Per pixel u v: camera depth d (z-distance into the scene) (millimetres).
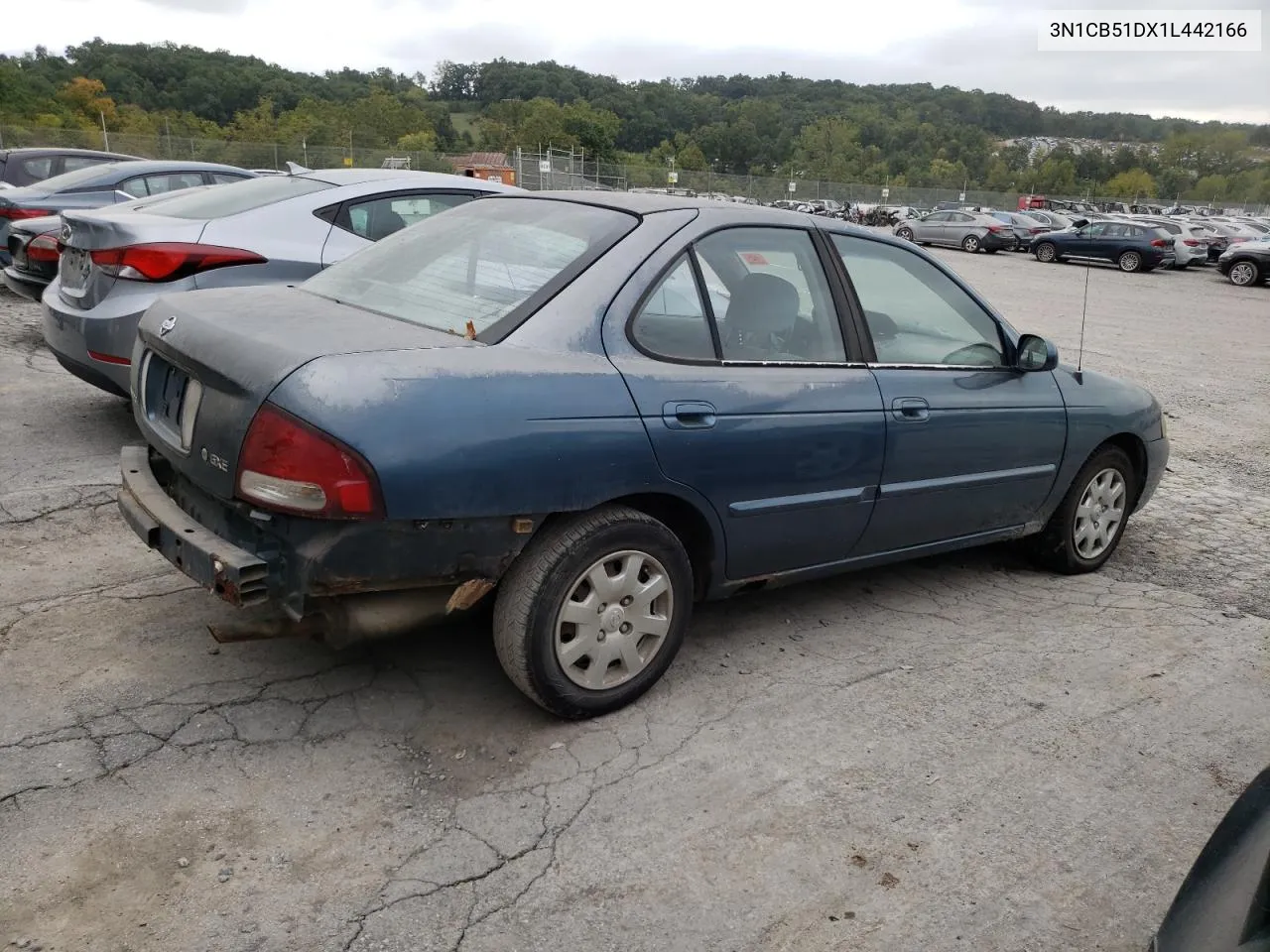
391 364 2844
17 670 3387
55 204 9500
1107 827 3029
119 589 4039
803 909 2586
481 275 3438
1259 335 16172
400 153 42250
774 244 3754
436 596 3023
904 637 4242
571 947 2402
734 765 3182
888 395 3895
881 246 4141
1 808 2711
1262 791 1997
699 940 2457
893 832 2920
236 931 2371
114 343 5297
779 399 3533
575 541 3086
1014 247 36031
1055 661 4113
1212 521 6355
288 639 3738
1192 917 1799
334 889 2527
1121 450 5145
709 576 3596
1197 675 4078
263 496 2752
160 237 5367
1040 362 4465
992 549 5469
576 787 2998
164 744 3049
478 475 2848
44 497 4938
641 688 3428
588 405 3061
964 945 2512
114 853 2588
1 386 6949
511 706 3406
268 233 5836
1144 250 29203
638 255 3357
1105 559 5266
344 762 3035
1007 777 3242
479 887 2572
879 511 3971
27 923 2344
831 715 3535
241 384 2830
